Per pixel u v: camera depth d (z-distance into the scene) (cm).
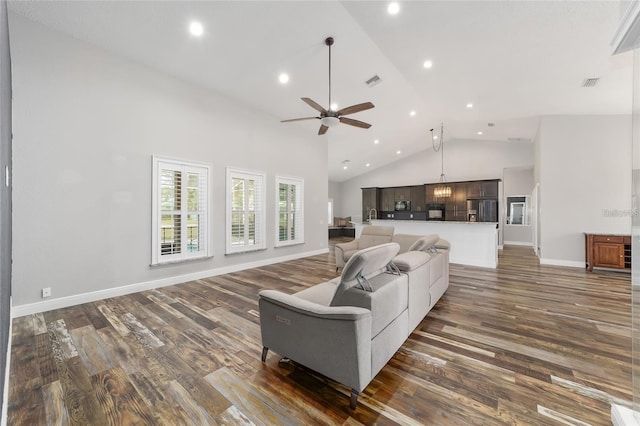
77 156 329
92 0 282
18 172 291
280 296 194
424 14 290
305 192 669
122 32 326
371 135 780
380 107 610
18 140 290
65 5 285
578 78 377
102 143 348
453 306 322
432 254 326
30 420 150
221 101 483
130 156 373
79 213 330
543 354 217
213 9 305
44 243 306
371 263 187
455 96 508
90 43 338
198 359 210
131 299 346
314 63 421
